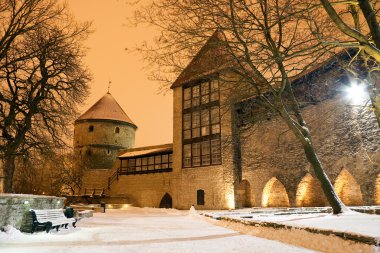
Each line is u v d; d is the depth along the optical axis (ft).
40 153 67.77
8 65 63.16
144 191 131.44
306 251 20.97
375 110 39.45
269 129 95.55
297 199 85.05
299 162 86.02
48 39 67.87
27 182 115.75
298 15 37.27
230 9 40.22
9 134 64.85
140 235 31.48
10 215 29.63
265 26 41.57
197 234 32.35
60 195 142.92
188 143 113.09
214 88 108.78
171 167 124.88
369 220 32.14
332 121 80.02
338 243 19.81
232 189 97.55
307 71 80.53
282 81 44.93
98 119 177.58
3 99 61.98
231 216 44.06
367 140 71.41
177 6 40.52
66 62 67.82
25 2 64.03
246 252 20.80
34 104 64.13
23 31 63.16
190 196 108.37
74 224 39.93
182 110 117.50
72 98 70.49
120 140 181.47
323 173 45.06
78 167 149.28
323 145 81.25
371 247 16.99
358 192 74.18
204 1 40.06
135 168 139.74
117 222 50.70
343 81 77.97
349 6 39.86
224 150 101.86
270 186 95.14
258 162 96.84
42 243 25.31
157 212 95.81
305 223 29.81
